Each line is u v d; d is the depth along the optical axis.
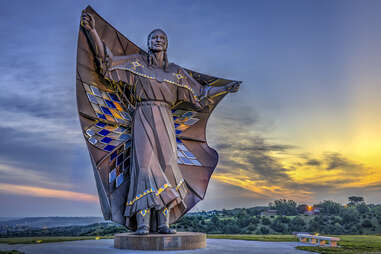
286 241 22.67
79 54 17.55
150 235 15.98
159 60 19.89
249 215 66.12
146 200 16.67
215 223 55.75
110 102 19.09
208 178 21.50
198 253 14.44
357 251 15.62
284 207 83.25
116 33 19.12
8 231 33.44
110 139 18.61
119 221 17.50
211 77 21.91
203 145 22.53
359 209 78.38
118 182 18.16
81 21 16.53
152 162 17.52
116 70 18.14
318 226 67.06
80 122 17.61
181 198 18.45
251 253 14.53
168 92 19.41
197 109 22.06
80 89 17.69
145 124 18.34
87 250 15.34
